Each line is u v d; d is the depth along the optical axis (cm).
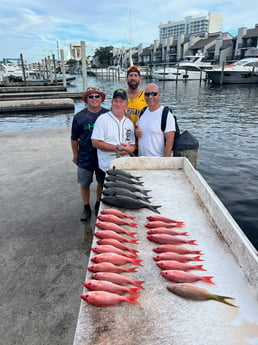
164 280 163
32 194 460
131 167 335
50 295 255
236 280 160
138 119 379
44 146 725
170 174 320
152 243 200
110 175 298
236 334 127
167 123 349
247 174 742
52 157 640
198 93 2955
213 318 136
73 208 416
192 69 4734
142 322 134
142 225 222
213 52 6794
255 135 1145
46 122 1545
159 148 363
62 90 2617
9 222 377
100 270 169
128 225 221
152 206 243
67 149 698
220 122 1438
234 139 1084
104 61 10281
